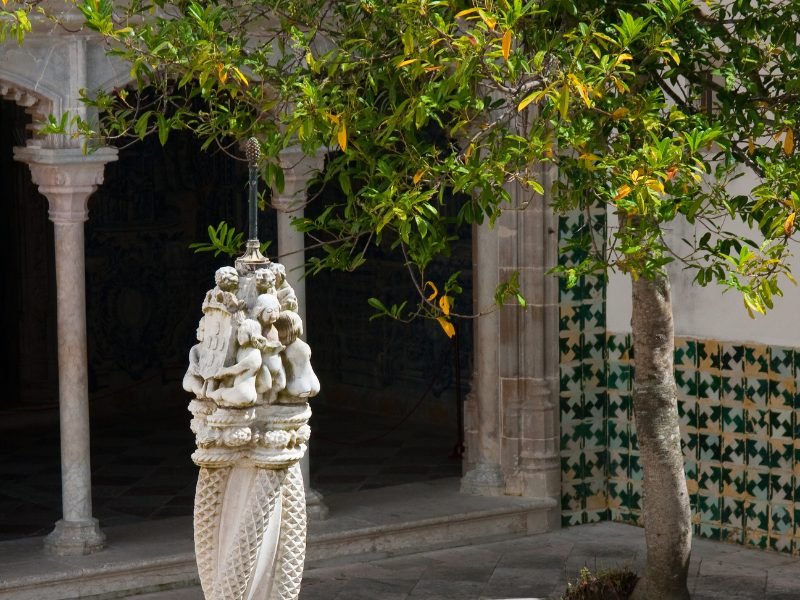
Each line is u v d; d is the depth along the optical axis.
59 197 12.46
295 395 7.13
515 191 14.47
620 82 8.88
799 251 13.59
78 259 12.58
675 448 11.56
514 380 14.68
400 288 18.89
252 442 7.09
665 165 8.84
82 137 12.38
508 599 12.68
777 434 13.91
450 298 9.77
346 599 12.66
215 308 7.05
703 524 14.41
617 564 13.67
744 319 14.01
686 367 14.41
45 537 12.87
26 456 17.44
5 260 19.22
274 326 7.10
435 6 9.55
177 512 14.94
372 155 9.88
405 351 18.92
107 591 12.51
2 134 19.03
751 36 10.61
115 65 12.59
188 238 20.16
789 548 13.88
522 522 14.57
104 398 19.59
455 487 15.05
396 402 19.08
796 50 10.52
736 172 13.80
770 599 12.70
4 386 19.25
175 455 17.41
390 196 9.08
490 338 14.72
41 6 12.07
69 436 12.66
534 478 14.63
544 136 9.64
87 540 12.67
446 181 9.87
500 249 14.63
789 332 13.74
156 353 19.98
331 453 17.34
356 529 13.64
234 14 11.68
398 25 9.55
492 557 13.87
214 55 9.38
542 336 14.60
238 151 19.56
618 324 14.85
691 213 9.18
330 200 19.08
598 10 9.69
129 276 19.77
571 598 12.17
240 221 19.91
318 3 10.42
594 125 9.70
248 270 7.17
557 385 14.74
